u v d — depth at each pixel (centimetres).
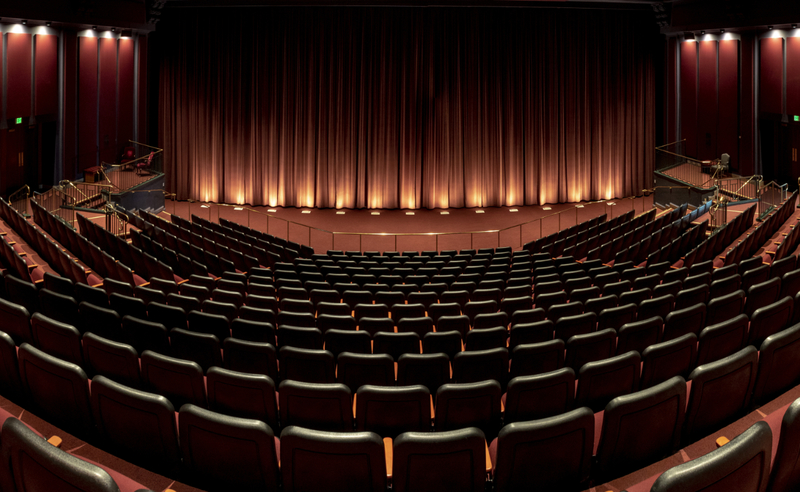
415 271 873
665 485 181
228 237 1070
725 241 956
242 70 1644
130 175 1565
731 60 1622
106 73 1554
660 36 1739
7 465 204
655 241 989
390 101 1648
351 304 674
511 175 1717
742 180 1588
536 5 1602
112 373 365
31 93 1378
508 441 250
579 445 259
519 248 1339
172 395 348
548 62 1678
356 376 397
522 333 469
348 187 1689
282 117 1661
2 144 1337
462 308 666
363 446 245
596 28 1686
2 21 1283
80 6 1353
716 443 288
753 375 305
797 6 1390
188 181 1723
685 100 1734
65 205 1327
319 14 1608
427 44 1633
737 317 390
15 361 326
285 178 1689
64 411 306
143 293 596
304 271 869
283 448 250
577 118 1723
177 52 1656
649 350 358
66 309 475
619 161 1766
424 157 1688
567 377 327
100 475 184
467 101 1667
